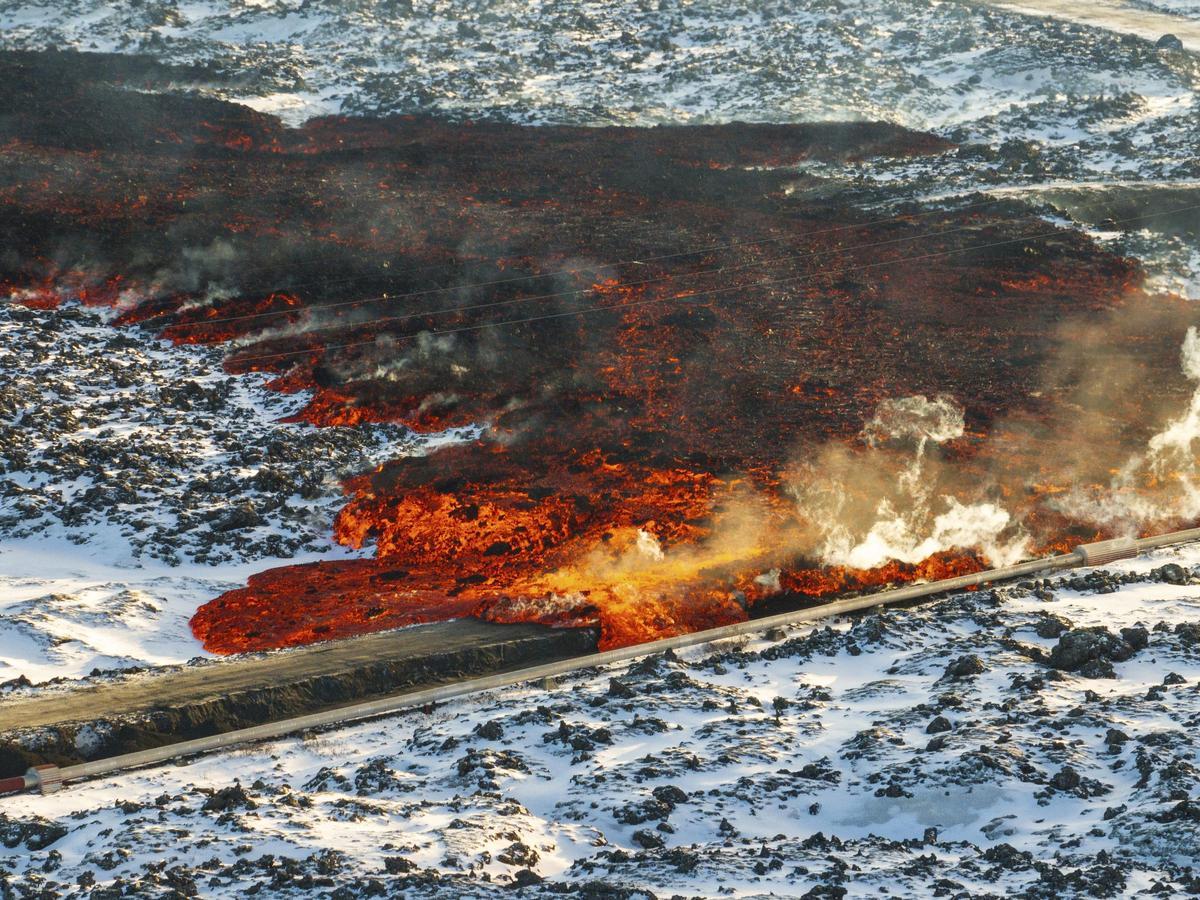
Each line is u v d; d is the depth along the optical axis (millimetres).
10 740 46625
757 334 103188
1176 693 40938
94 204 127125
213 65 185625
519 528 70812
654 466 78500
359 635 59250
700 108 182375
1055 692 42250
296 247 119688
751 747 40156
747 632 56844
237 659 56281
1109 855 30859
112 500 74812
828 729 41938
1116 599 54562
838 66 195750
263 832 35156
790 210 136125
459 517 72312
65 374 94875
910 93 187000
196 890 31641
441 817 36375
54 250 116562
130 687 52344
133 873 33188
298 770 44406
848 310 109062
